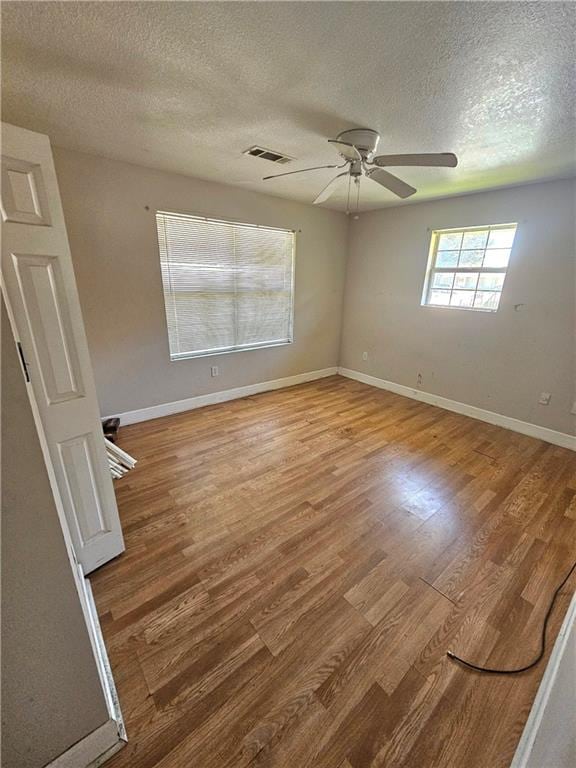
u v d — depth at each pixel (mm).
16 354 729
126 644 1338
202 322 3600
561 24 1126
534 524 2066
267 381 4391
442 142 2127
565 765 751
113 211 2771
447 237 3709
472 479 2527
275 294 4148
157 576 1650
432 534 1971
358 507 2189
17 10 1095
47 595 838
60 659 888
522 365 3258
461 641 1385
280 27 1183
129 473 2516
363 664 1293
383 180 2184
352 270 4734
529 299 3129
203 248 3387
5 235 1159
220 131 2064
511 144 2135
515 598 1580
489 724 1122
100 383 3064
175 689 1195
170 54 1343
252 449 2900
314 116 1843
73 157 2506
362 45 1270
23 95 1660
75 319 1399
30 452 764
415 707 1163
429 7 1074
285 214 3891
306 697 1184
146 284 3105
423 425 3459
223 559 1760
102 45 1285
